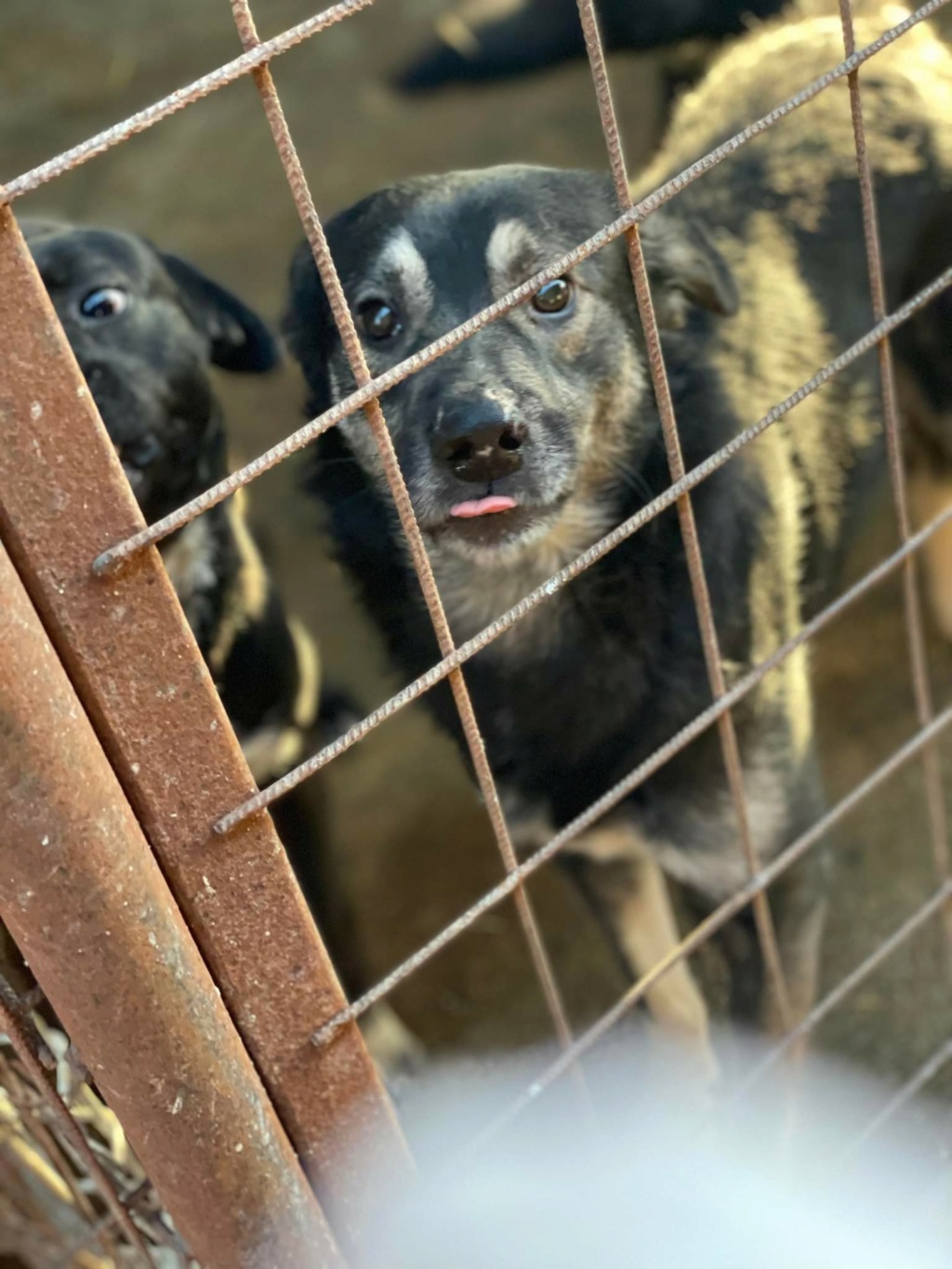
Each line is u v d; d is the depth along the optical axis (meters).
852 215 1.26
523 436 0.96
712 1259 1.00
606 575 1.04
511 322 1.02
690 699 1.04
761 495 1.08
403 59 2.68
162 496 1.19
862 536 1.52
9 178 2.68
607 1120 1.15
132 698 0.66
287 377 2.02
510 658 1.07
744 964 1.11
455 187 1.04
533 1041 1.26
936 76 1.33
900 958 1.23
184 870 0.69
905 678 1.49
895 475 0.85
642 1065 1.19
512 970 1.33
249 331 1.30
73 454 0.63
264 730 1.24
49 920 0.67
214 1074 0.71
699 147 1.29
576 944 1.34
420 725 1.61
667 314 1.08
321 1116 0.75
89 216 2.54
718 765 1.05
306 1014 0.73
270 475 1.87
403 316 1.03
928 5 0.78
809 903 1.09
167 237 2.43
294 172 0.64
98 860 0.66
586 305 1.04
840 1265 1.00
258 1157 0.73
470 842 1.47
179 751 0.68
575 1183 1.05
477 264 1.02
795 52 1.37
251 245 2.35
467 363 0.98
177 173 2.58
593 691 1.06
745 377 1.13
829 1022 1.19
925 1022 1.17
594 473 1.07
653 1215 1.01
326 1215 0.76
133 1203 0.79
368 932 1.40
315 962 0.72
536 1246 0.99
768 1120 1.08
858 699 1.48
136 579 0.65
